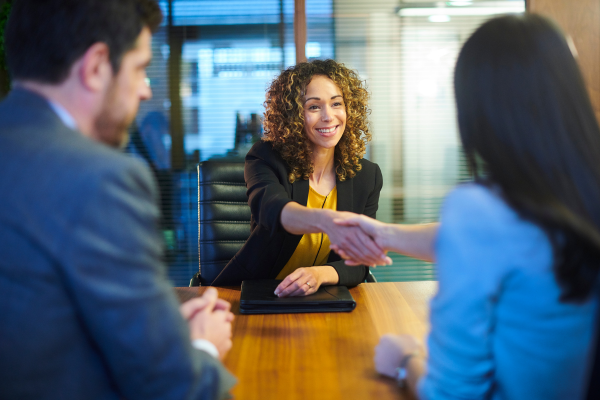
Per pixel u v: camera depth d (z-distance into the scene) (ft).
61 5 2.16
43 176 1.89
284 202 4.99
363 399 2.73
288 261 6.09
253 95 11.67
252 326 4.01
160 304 2.04
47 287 1.84
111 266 1.88
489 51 2.19
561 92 2.08
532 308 2.01
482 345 2.09
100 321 1.88
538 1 9.26
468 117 2.26
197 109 11.76
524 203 1.98
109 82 2.29
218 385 2.32
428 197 11.30
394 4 10.85
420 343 3.01
